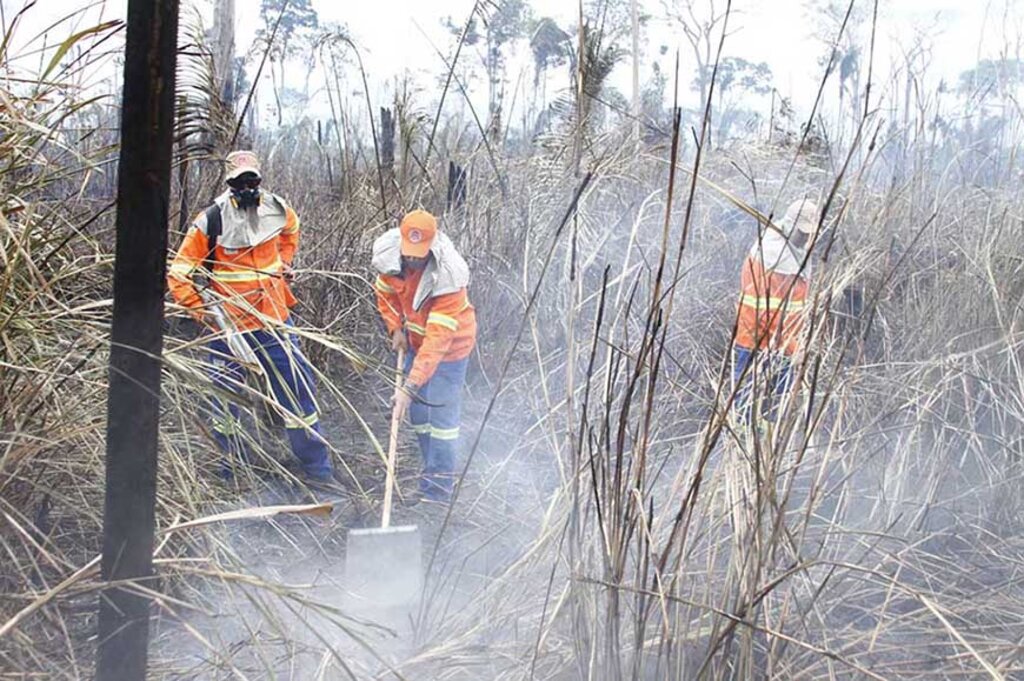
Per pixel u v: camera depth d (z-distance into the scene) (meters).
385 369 3.30
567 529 2.81
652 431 3.50
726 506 2.74
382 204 7.26
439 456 4.70
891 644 3.10
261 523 4.20
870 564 3.51
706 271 6.66
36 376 2.61
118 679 1.83
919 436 4.33
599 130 7.42
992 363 4.86
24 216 2.80
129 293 1.69
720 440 3.58
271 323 3.11
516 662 2.75
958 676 2.90
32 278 2.61
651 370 2.28
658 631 2.63
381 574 3.31
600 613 2.63
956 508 4.25
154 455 1.78
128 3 1.61
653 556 2.36
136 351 1.71
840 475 4.08
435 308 4.41
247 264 4.52
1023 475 4.23
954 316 5.19
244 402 2.72
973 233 6.03
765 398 2.72
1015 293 5.20
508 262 6.70
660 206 6.71
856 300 5.11
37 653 2.35
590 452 2.36
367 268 6.67
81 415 2.79
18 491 2.73
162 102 1.64
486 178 7.71
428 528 4.33
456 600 3.44
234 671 2.47
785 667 2.65
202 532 2.99
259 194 4.53
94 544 2.99
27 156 2.65
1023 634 3.26
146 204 1.67
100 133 3.56
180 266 3.85
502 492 4.66
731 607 2.65
